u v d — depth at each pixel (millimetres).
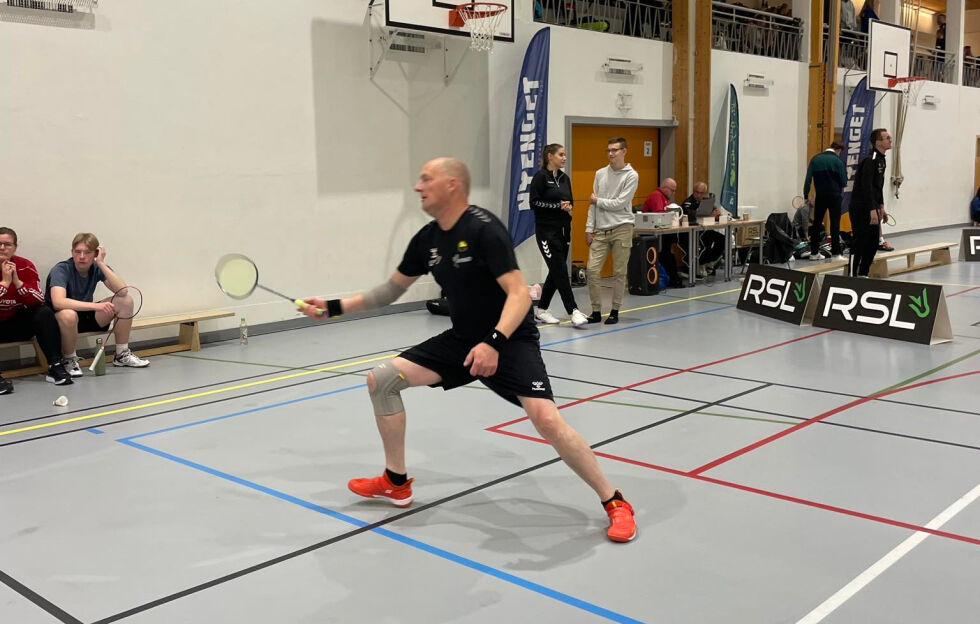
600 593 2717
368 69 8586
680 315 8594
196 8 7281
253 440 4531
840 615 2537
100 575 2928
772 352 6641
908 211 18109
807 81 14414
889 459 4008
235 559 3039
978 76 20906
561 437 3105
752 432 4496
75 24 6594
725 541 3107
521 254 10188
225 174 7602
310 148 8195
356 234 8680
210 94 7434
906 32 15258
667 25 12461
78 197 6723
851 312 7457
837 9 14133
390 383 3354
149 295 7207
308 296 8328
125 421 4949
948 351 6527
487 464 4055
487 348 2879
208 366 6527
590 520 3344
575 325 7938
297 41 7992
